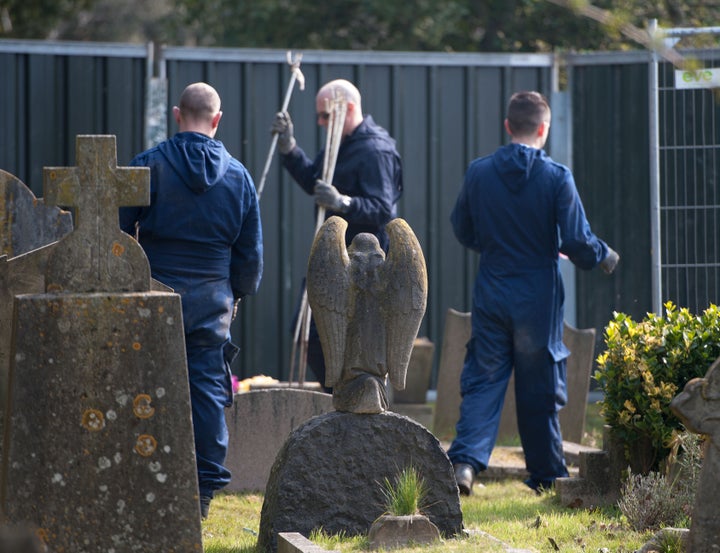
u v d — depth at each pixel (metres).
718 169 37.19
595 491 25.11
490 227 28.02
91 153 18.27
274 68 42.25
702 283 37.19
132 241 18.42
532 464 27.80
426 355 39.22
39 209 25.73
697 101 37.09
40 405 17.83
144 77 41.81
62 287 18.20
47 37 83.44
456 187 43.38
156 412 18.20
